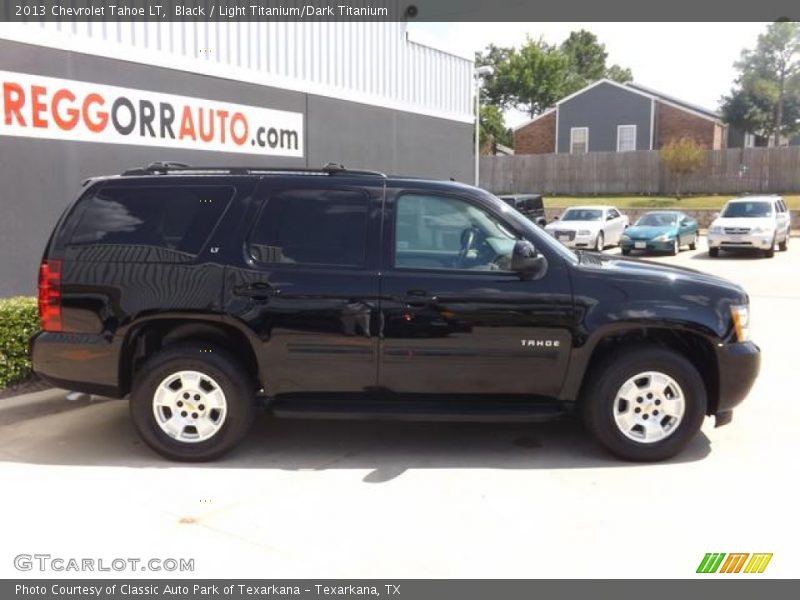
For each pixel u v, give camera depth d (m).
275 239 5.16
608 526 4.15
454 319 5.01
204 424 5.13
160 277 5.10
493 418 5.07
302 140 11.66
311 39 11.74
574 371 5.06
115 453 5.37
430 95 14.84
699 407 5.05
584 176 37.84
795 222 29.64
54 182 8.16
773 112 43.84
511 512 4.34
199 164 9.92
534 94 60.78
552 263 5.08
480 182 40.38
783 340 9.43
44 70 7.96
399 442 5.62
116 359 5.12
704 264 19.64
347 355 5.07
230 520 4.25
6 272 7.79
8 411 6.16
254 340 5.07
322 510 4.38
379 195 5.23
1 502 4.50
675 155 35.03
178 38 9.53
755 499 4.50
